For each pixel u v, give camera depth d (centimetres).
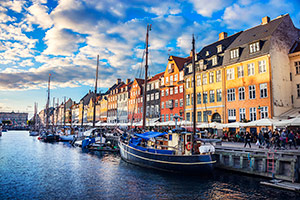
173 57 5206
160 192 1495
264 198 1327
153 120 5394
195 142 1966
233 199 1345
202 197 1393
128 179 1817
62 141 5856
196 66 4381
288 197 1317
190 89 4538
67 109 13475
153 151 2097
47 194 1493
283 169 1606
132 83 7556
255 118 3212
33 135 8812
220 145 2327
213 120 3922
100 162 2614
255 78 3259
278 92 3111
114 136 4412
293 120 2288
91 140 3922
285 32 3419
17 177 1934
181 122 3688
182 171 1844
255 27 3841
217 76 3894
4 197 1441
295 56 3309
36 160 2784
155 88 5816
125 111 7350
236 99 3512
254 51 3322
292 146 2244
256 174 1745
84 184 1709
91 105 10269
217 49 4162
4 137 7844
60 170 2195
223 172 1942
